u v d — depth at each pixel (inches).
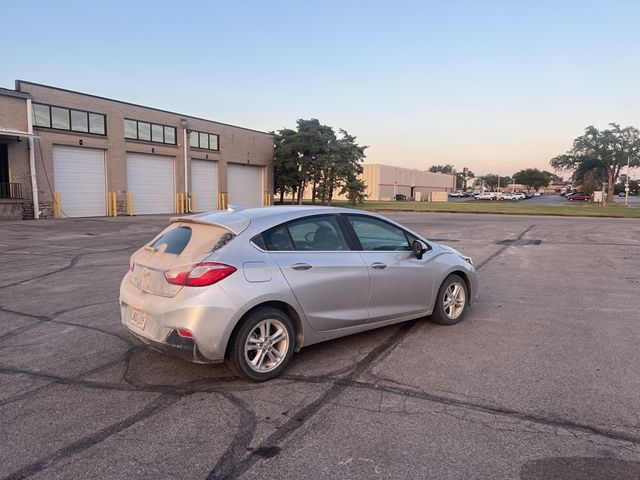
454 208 1766.7
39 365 183.3
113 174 1170.0
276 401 152.3
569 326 233.3
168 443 127.3
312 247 183.9
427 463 117.5
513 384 163.6
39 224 887.7
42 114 1022.4
